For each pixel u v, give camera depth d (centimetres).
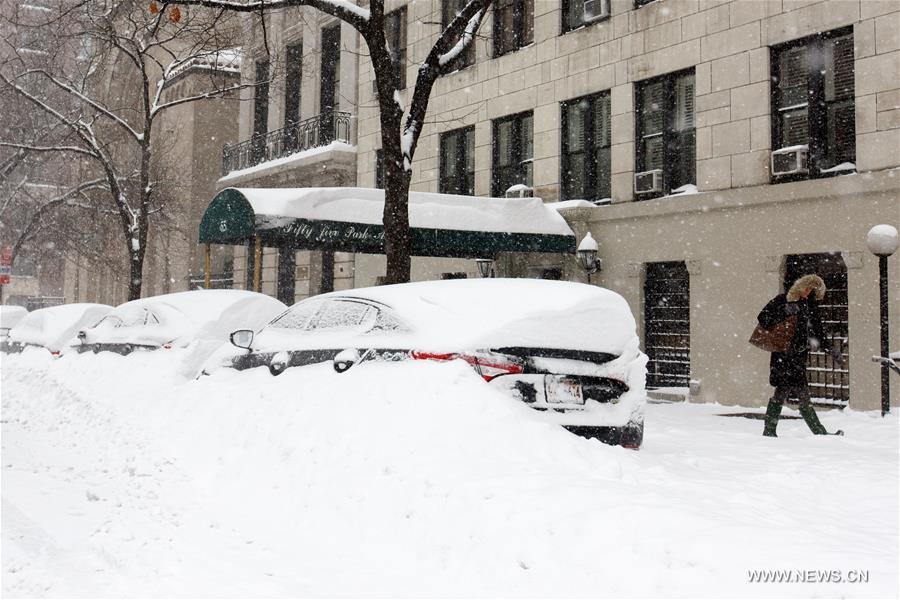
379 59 1239
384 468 547
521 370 626
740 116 1488
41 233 3547
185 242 3278
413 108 1288
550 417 619
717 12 1534
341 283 2459
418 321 680
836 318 1359
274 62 2503
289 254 2725
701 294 1533
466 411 578
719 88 1525
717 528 400
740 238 1476
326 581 434
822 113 1392
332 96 2572
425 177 2192
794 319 955
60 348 1534
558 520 429
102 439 851
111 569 458
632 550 391
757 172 1455
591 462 550
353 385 657
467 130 2111
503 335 631
